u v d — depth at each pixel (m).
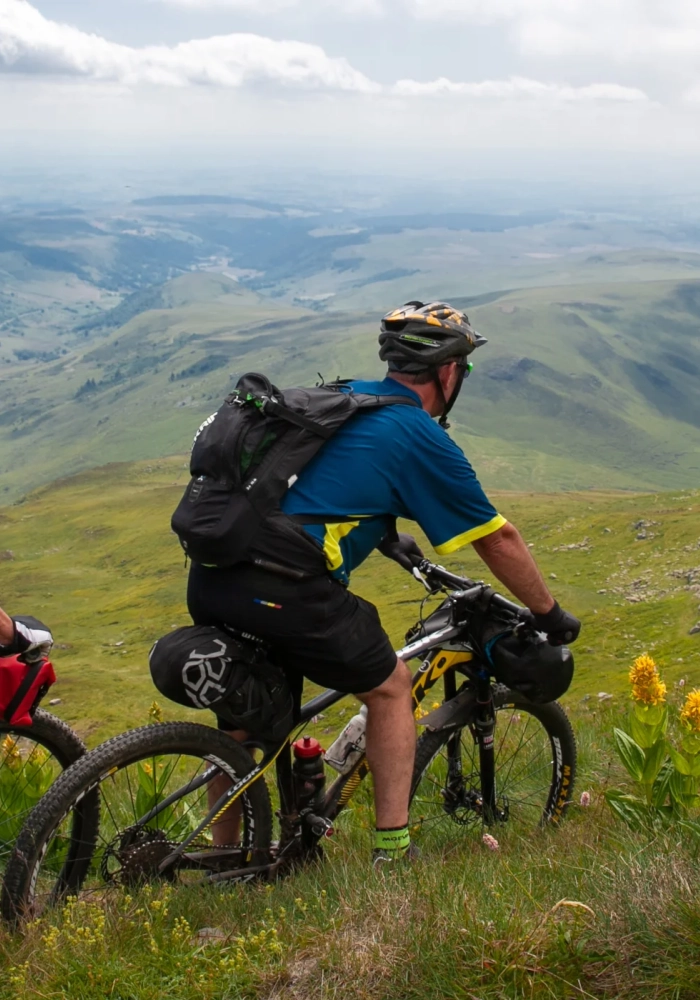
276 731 3.97
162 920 3.40
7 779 4.38
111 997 2.88
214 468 3.66
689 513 134.38
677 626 78.56
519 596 4.04
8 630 3.71
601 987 2.75
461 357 3.99
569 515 155.50
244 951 3.11
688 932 2.82
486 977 2.83
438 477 3.80
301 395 3.73
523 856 4.10
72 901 3.51
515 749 5.26
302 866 4.27
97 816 3.84
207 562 3.68
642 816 4.50
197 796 4.39
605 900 3.10
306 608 3.69
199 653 3.70
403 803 4.13
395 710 4.08
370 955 2.98
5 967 3.12
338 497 3.68
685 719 4.59
